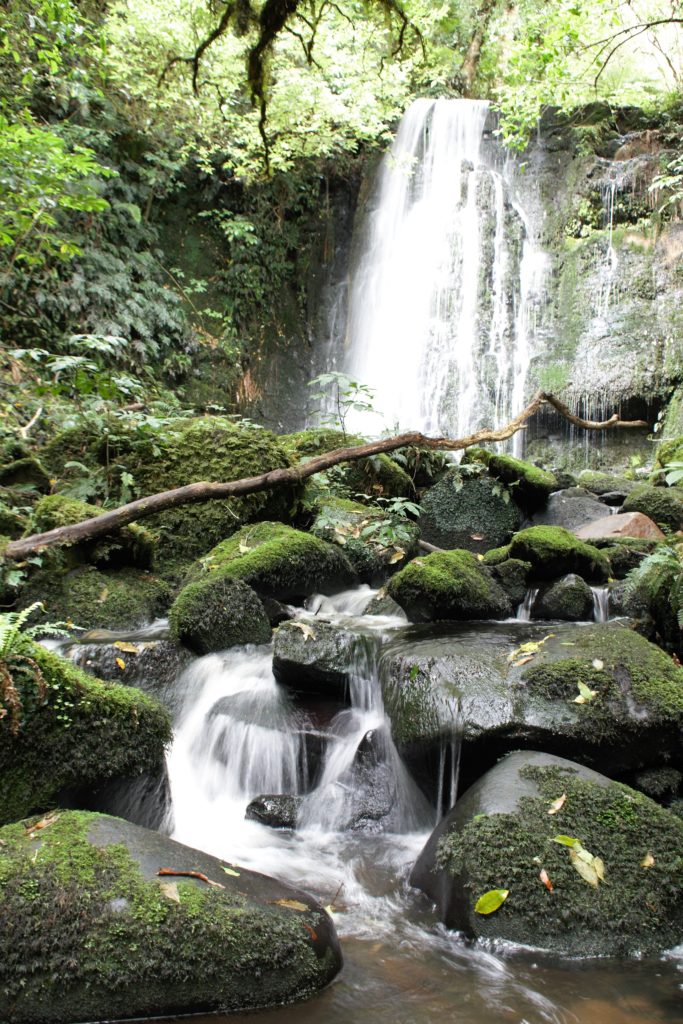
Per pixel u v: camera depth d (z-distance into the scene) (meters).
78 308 9.55
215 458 5.57
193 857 2.43
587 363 11.12
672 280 11.10
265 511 5.58
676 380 10.67
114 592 4.49
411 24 4.80
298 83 10.48
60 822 2.45
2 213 7.03
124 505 4.94
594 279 11.63
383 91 11.65
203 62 10.32
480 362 11.55
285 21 4.20
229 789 3.54
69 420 6.23
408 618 4.41
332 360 13.07
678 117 12.45
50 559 4.46
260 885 2.42
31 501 5.31
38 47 8.68
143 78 10.57
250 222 12.30
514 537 4.91
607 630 3.61
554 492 6.88
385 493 6.53
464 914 2.48
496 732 3.04
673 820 2.71
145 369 10.12
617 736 3.02
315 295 13.44
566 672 3.17
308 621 3.94
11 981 2.04
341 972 2.30
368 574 5.34
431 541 6.33
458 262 12.00
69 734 2.79
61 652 3.69
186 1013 2.09
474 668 3.29
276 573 4.55
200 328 11.59
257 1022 2.06
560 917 2.40
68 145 9.73
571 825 2.61
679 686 3.19
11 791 2.69
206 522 5.36
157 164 11.37
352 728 3.67
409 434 5.45
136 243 10.80
